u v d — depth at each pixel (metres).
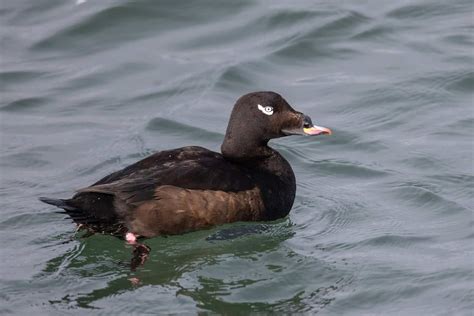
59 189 13.16
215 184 11.44
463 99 15.62
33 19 18.41
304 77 16.47
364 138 14.69
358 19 17.94
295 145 14.66
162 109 15.65
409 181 13.33
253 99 12.16
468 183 13.16
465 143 14.30
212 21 18.19
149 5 18.44
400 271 11.02
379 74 16.39
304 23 17.86
